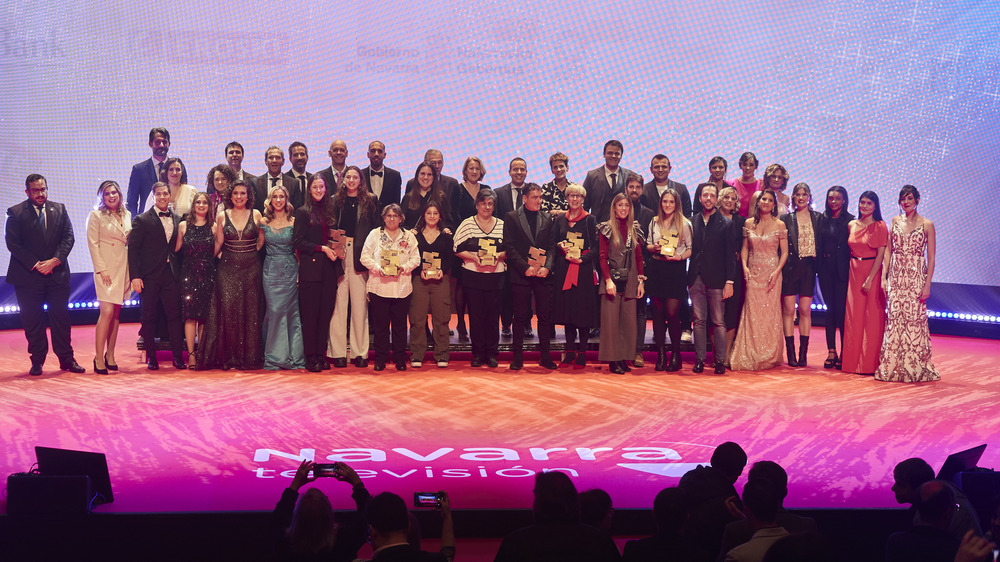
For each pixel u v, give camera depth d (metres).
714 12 10.41
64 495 4.67
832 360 8.81
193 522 4.66
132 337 10.34
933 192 10.64
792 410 6.96
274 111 10.30
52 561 4.64
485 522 4.83
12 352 9.25
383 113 10.34
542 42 10.34
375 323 8.30
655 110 10.49
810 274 8.77
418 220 8.45
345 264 8.38
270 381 7.80
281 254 8.23
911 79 10.52
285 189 8.28
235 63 10.22
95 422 6.40
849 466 5.62
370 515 3.46
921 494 3.80
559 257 8.27
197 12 10.19
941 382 8.14
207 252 8.21
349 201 8.32
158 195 8.20
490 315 8.45
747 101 10.54
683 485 4.27
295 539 3.56
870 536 4.82
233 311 8.23
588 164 10.52
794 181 10.67
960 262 10.70
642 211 8.45
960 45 10.39
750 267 8.59
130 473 5.33
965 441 6.15
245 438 6.04
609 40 10.38
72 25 10.09
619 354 8.34
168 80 10.22
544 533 3.50
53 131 10.17
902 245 8.20
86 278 10.93
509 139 10.44
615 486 5.20
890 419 6.72
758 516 3.60
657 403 7.14
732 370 8.61
